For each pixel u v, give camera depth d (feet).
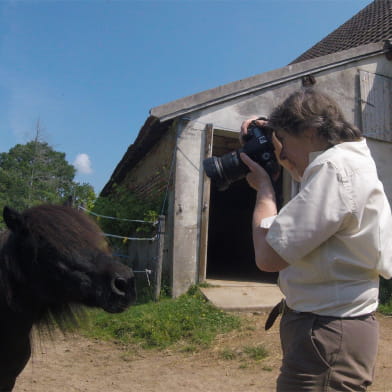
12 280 7.47
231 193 42.47
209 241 43.06
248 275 31.68
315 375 4.74
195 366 14.49
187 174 23.27
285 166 5.81
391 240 4.99
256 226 5.30
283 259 4.79
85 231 7.79
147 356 15.67
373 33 33.12
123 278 7.26
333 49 36.37
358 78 27.22
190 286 22.76
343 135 5.17
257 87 24.62
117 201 32.81
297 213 4.72
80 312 8.34
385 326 18.38
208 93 23.44
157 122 23.34
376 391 11.79
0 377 7.61
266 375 13.37
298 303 5.05
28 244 7.43
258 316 19.52
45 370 14.28
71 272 7.34
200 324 18.16
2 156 114.62
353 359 4.72
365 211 4.77
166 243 24.02
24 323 7.72
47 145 121.49
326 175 4.75
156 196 26.94
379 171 27.35
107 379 13.44
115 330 18.08
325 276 4.81
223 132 24.52
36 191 99.30
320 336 4.76
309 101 5.23
